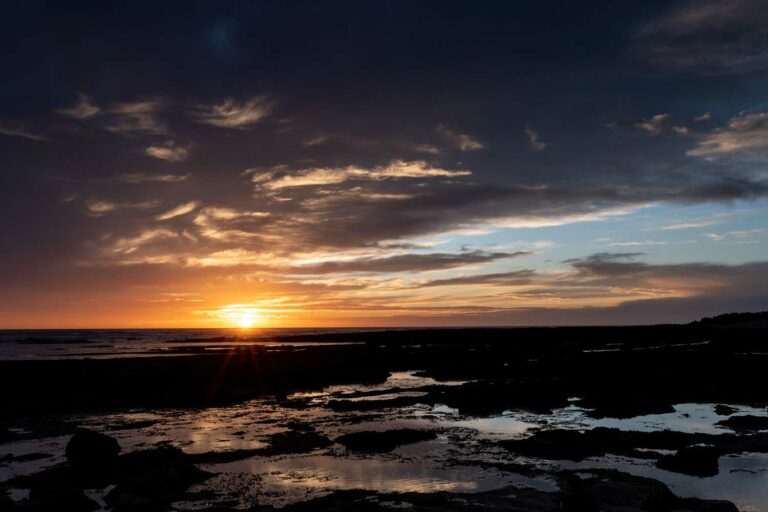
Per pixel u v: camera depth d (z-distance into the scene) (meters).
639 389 31.06
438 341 97.38
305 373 42.78
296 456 17.98
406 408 27.80
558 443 18.70
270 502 13.28
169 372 42.41
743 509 12.76
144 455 16.98
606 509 12.22
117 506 12.73
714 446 18.48
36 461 17.98
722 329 90.69
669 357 44.62
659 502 12.31
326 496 13.45
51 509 12.49
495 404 27.64
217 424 24.19
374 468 16.41
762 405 26.78
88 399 31.00
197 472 15.64
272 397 33.28
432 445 19.44
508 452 18.30
